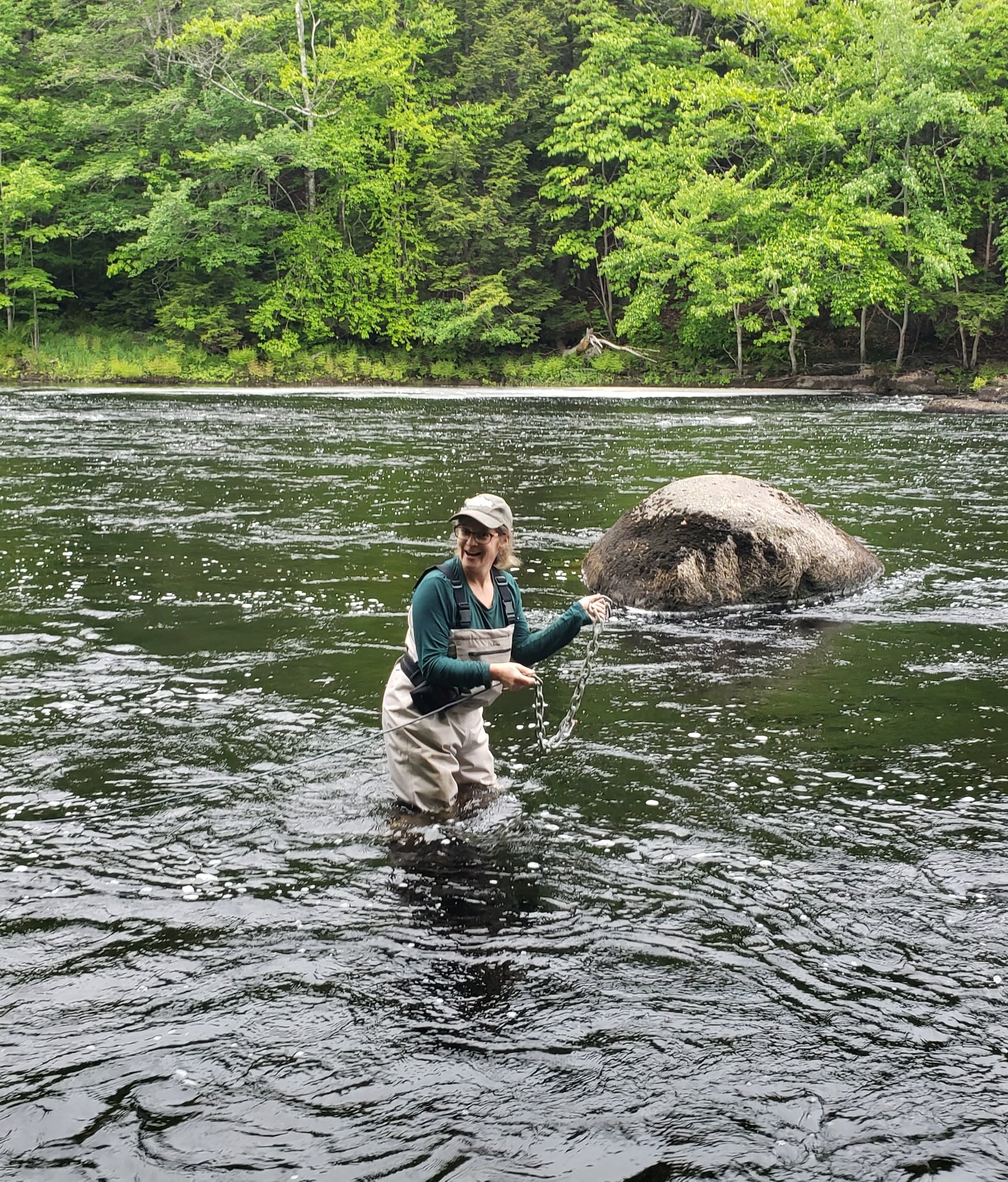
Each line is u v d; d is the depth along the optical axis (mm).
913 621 6395
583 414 24250
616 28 39594
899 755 4145
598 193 39250
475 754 3762
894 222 32312
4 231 38375
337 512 10383
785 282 34438
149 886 3059
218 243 39094
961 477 13148
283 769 3969
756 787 3832
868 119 34094
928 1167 1950
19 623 6168
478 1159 1965
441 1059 2260
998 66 34750
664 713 4664
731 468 13930
